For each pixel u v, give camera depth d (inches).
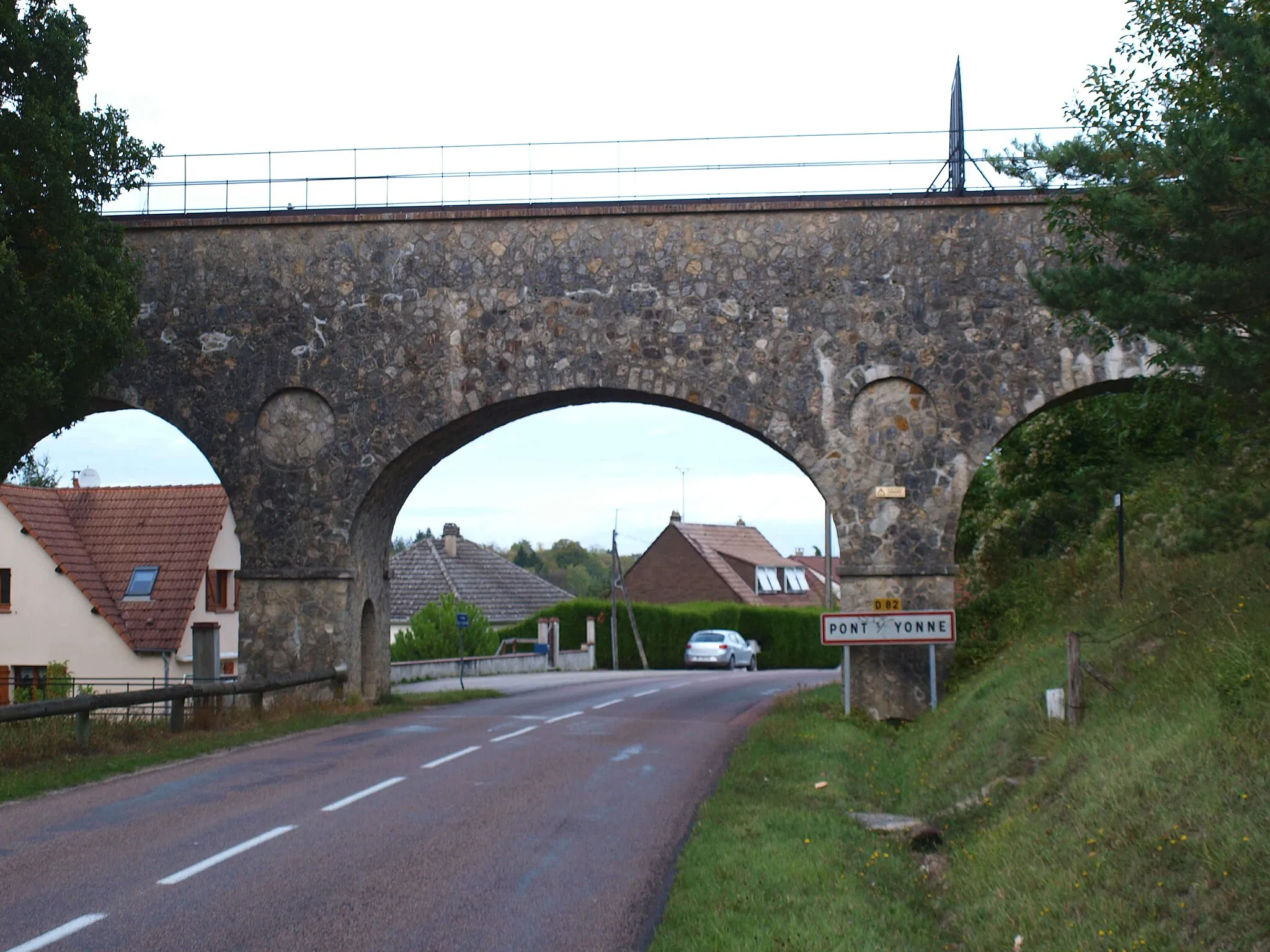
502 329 801.6
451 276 807.7
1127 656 466.3
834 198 778.8
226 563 1456.7
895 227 776.3
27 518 1381.6
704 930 271.0
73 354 666.2
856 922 285.3
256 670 801.6
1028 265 762.8
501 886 312.2
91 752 558.9
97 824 383.6
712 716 774.5
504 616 2340.1
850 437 770.2
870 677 749.9
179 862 330.3
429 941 264.1
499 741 621.0
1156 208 394.9
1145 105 557.0
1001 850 335.0
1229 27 389.4
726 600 2630.4
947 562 756.0
